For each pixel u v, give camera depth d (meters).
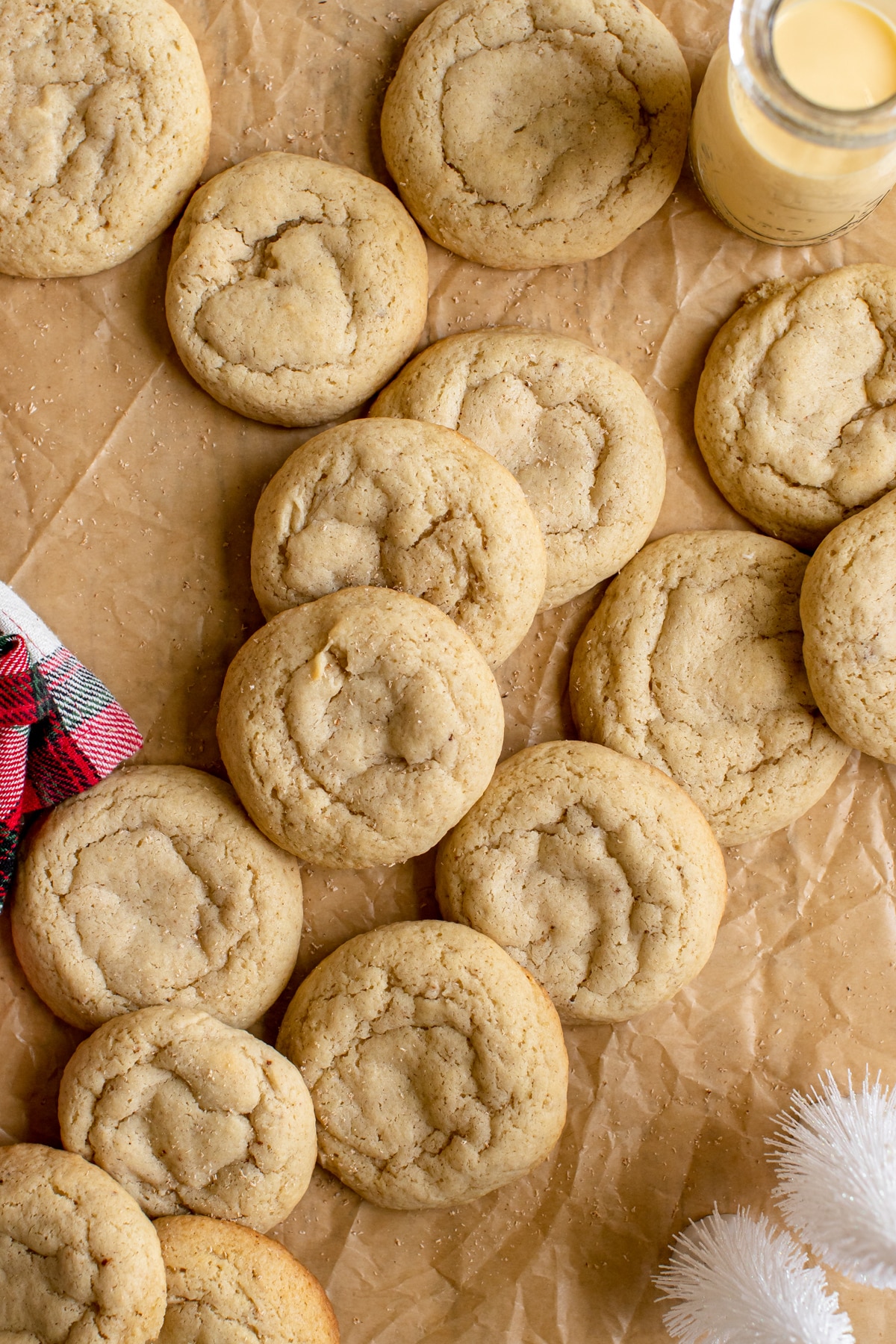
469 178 0.60
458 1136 0.59
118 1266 0.56
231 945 0.59
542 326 0.62
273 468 0.62
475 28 0.60
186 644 0.61
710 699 0.61
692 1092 0.62
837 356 0.61
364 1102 0.59
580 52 0.60
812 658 0.60
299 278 0.60
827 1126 0.58
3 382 0.61
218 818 0.60
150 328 0.61
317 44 0.61
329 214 0.60
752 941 0.62
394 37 0.61
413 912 0.62
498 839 0.60
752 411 0.61
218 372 0.60
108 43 0.59
